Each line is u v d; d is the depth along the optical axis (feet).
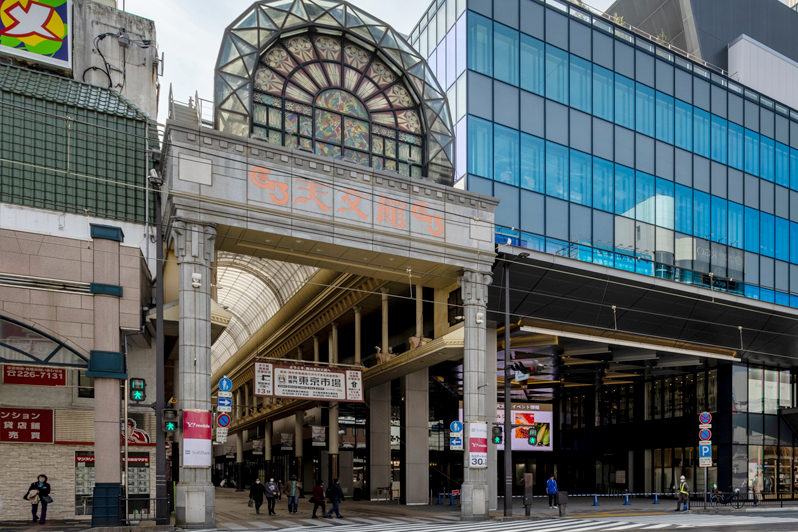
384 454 120.88
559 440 156.15
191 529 64.13
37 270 63.87
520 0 106.42
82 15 85.92
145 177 76.95
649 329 110.11
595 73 112.37
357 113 88.79
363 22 90.38
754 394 129.18
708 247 120.16
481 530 62.39
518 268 93.04
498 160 99.55
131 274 68.03
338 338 149.89
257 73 82.33
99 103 76.74
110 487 62.54
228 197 72.90
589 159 108.88
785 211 134.21
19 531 58.03
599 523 73.10
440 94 95.76
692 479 131.75
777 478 128.77
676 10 143.54
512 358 113.60
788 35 160.97
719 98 127.95
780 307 118.32
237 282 182.91
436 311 97.55
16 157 69.72
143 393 65.26
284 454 194.49
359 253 82.43
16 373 69.05
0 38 76.84
